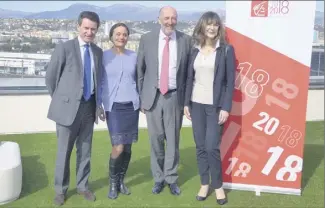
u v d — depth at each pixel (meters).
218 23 2.88
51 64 2.83
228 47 2.93
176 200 3.22
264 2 3.07
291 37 3.09
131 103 3.02
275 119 3.25
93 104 3.03
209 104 2.97
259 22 3.10
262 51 3.14
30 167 3.98
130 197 3.26
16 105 5.38
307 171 4.04
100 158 4.32
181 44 3.04
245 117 3.29
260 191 3.37
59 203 3.07
